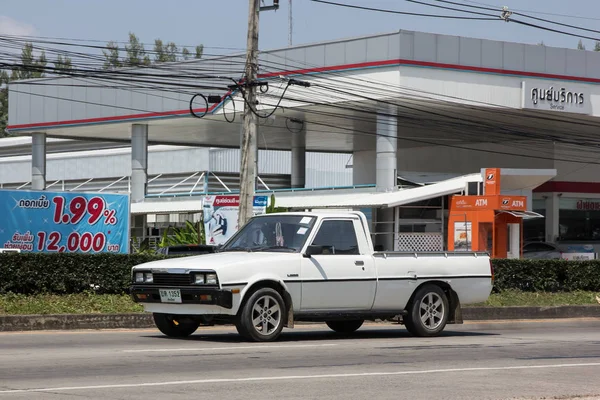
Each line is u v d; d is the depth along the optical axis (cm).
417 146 8775
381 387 1480
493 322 3198
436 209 5628
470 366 1788
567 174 7712
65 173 10238
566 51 6425
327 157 10506
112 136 8256
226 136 8250
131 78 7125
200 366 1708
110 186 9681
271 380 1529
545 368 1778
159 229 7581
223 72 6619
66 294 2984
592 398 1379
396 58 5797
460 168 8419
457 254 2508
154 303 2203
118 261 3075
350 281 2280
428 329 2438
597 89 6556
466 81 6028
